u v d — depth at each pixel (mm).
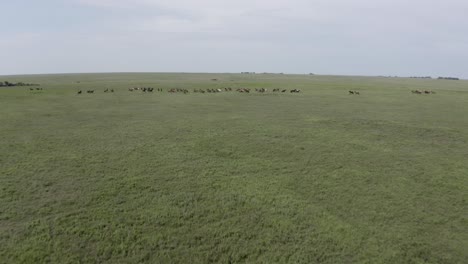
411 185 22203
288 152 28453
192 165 25078
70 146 28969
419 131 36125
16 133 33094
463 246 15859
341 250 15484
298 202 19688
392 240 16234
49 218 17328
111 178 22391
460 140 32812
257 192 20844
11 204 18562
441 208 19297
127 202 19281
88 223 16984
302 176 23438
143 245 15531
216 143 30594
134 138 31891
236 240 16094
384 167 25281
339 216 18328
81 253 14805
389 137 33594
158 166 24734
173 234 16422
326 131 35469
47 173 22906
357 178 23219
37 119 40344
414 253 15328
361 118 42625
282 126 37438
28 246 15023
